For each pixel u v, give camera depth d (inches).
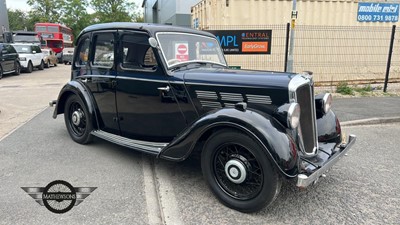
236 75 134.5
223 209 123.6
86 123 186.7
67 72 742.5
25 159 170.7
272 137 110.3
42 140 204.4
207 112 131.3
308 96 131.0
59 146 192.7
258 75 131.7
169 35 154.1
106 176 150.9
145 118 158.1
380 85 403.2
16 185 140.2
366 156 180.1
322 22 374.9
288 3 356.8
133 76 156.6
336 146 146.1
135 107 160.1
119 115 169.6
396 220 116.6
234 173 120.5
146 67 151.7
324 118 154.3
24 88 458.3
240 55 353.1
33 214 117.8
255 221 115.7
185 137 129.5
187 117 145.0
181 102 144.4
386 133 225.8
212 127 121.9
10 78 597.9
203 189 139.6
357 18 386.0
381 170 161.0
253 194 117.7
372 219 117.2
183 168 161.5
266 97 125.3
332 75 392.5
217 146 123.7
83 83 187.5
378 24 393.4
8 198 128.9
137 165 164.7
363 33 389.1
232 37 339.3
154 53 147.4
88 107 181.9
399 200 131.1
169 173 155.7
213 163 127.4
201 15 389.7
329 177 152.6
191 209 123.3
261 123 113.0
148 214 119.0
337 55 388.5
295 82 122.7
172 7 820.6
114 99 169.2
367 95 356.2
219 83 133.7
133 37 154.9
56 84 507.2
